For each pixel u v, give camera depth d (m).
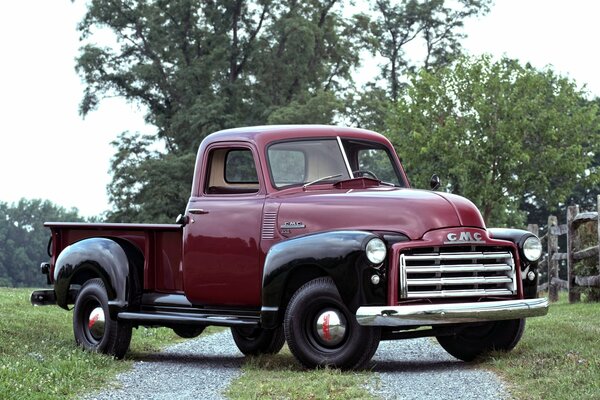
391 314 9.21
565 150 45.06
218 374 10.34
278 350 12.58
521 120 43.50
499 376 9.12
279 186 10.67
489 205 44.44
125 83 59.50
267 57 59.12
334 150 10.93
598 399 7.38
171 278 11.62
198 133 55.47
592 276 18.69
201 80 58.00
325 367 9.54
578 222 19.55
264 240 10.46
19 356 10.93
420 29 74.50
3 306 17.44
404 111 45.12
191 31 59.78
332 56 62.81
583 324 13.12
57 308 18.05
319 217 10.12
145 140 59.50
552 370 8.95
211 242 10.90
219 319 10.67
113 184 55.97
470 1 73.31
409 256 9.41
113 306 11.57
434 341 13.56
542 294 24.81
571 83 46.09
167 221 53.28
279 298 9.91
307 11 60.94
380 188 10.62
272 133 10.91
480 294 9.71
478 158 43.34
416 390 8.50
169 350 13.33
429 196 9.91
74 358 10.80
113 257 11.67
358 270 9.34
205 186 11.20
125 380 9.94
